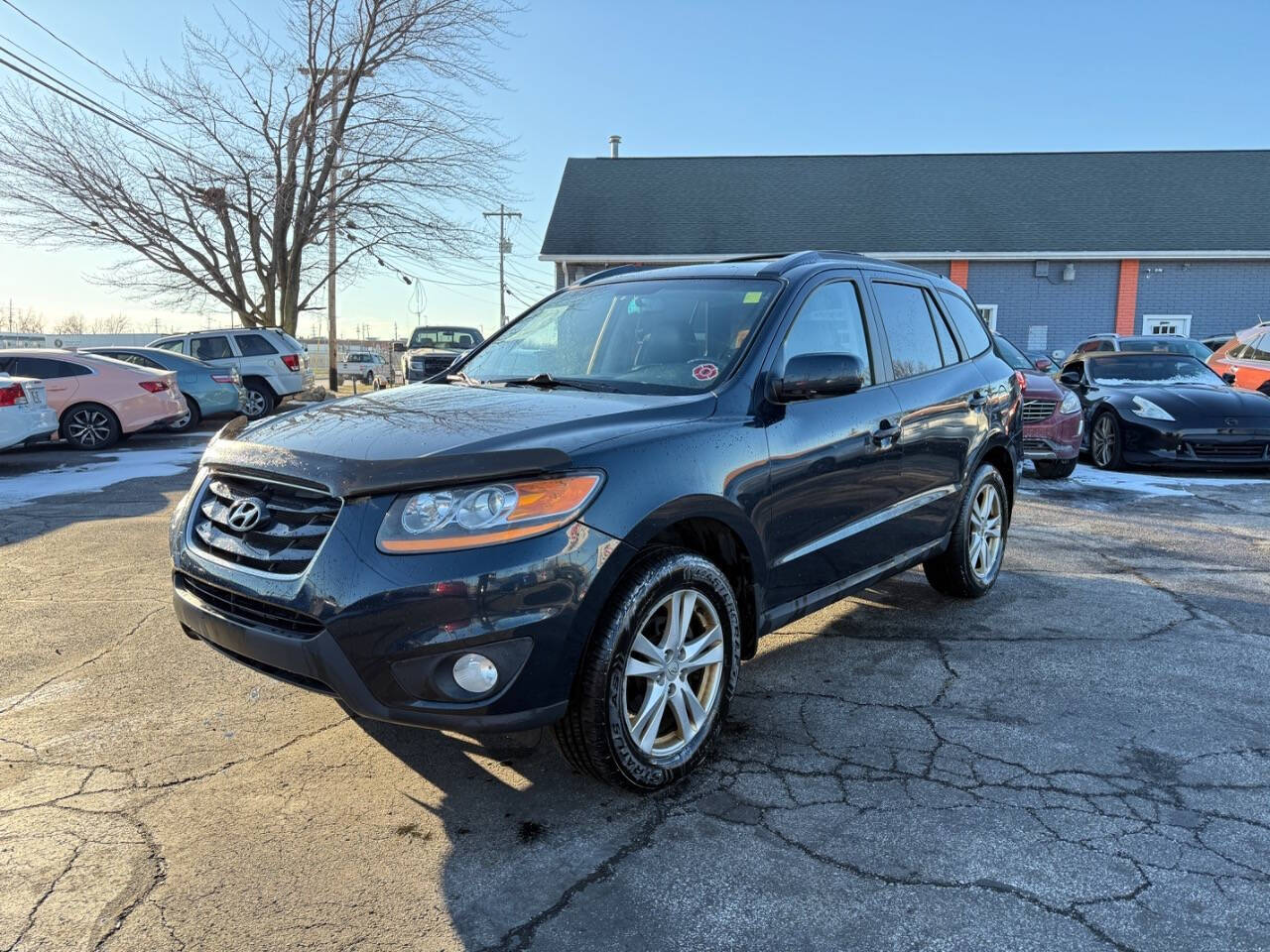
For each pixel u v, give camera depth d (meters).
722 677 2.93
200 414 14.74
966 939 2.08
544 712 2.44
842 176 25.73
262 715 3.31
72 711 3.33
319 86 21.86
